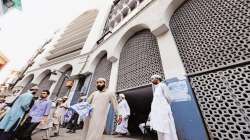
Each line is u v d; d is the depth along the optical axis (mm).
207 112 3236
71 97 10188
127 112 5594
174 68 4273
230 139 2727
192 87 3721
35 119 3613
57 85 13445
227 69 3154
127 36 7625
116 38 8266
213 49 3584
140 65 5977
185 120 3438
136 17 7133
